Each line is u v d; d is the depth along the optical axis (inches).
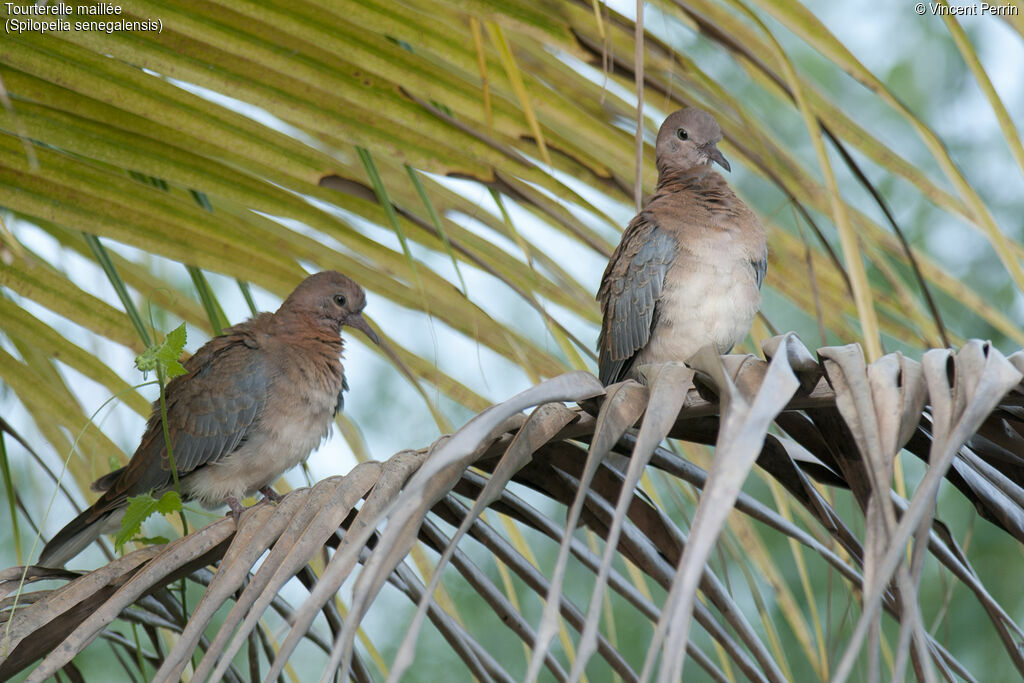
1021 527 164.6
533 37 223.0
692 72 249.9
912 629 117.3
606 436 156.7
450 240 267.9
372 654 269.1
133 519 221.5
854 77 220.4
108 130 230.7
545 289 275.1
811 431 175.6
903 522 121.6
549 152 249.8
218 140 231.8
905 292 266.7
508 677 186.1
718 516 121.8
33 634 177.5
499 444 187.6
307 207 250.5
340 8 216.4
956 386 145.2
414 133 229.9
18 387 276.1
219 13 214.4
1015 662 147.0
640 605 160.1
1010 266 208.5
